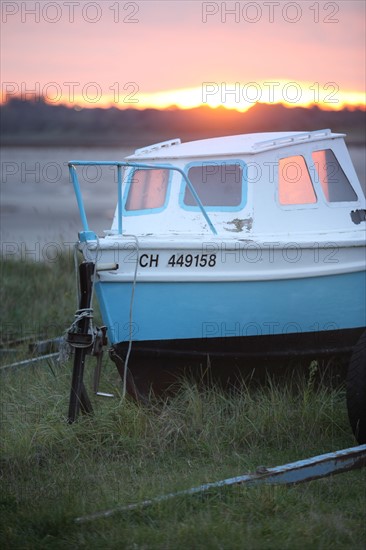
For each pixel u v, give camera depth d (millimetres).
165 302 10609
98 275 10281
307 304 11461
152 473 8820
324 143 12367
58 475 8672
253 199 11445
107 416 10008
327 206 12172
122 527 7273
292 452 9422
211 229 11383
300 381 11586
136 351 10578
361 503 7746
